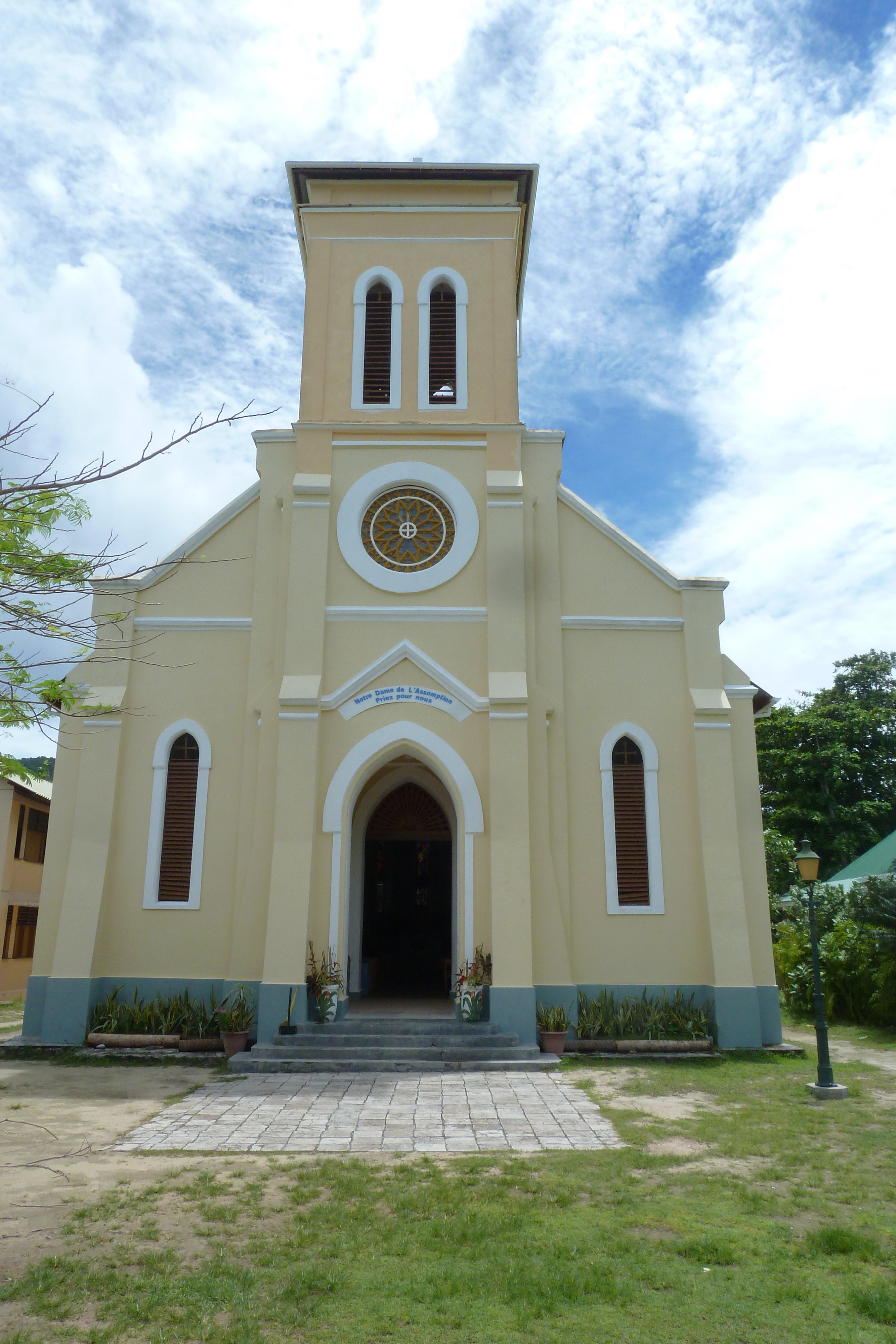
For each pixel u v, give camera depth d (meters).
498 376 17.95
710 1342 5.32
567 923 15.53
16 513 6.73
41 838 29.45
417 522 17.27
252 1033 14.47
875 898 17.89
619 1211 7.36
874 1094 11.85
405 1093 11.73
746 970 15.05
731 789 15.95
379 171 18.45
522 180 18.83
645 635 16.91
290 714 15.55
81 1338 5.29
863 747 36.66
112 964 15.35
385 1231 6.86
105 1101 11.23
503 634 16.20
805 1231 6.96
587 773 16.28
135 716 16.33
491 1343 5.29
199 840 15.79
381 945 20.64
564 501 17.55
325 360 18.02
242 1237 6.76
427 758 16.28
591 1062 13.85
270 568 16.97
